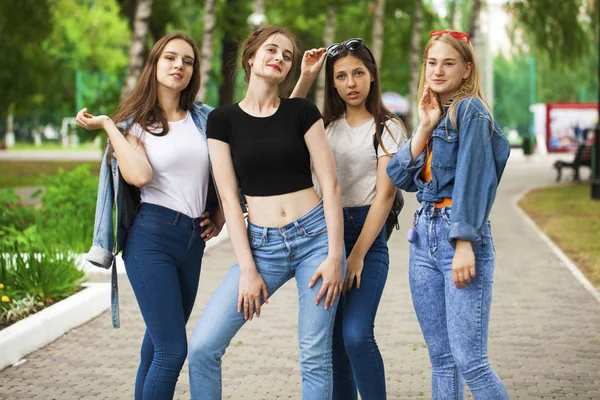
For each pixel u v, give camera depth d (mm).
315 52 4832
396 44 39656
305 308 4328
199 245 4738
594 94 81938
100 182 4688
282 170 4328
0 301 7258
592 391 5766
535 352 6785
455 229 4062
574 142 44219
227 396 5660
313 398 4309
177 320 4523
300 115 4336
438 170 4211
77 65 58812
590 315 8117
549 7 27703
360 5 37344
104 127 4570
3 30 25250
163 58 4676
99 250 4648
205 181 4727
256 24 26094
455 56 4250
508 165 36656
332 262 4273
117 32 60375
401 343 7043
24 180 26078
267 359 6562
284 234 4316
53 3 26297
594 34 27266
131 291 9109
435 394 4469
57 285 8078
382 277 4676
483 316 4168
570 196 20875
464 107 4145
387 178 4641
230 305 4289
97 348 6891
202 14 38344
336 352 4801
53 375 6137
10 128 70688
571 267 10852
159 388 4488
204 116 4816
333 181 4340
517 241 13297
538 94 84062
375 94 4824
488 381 4152
